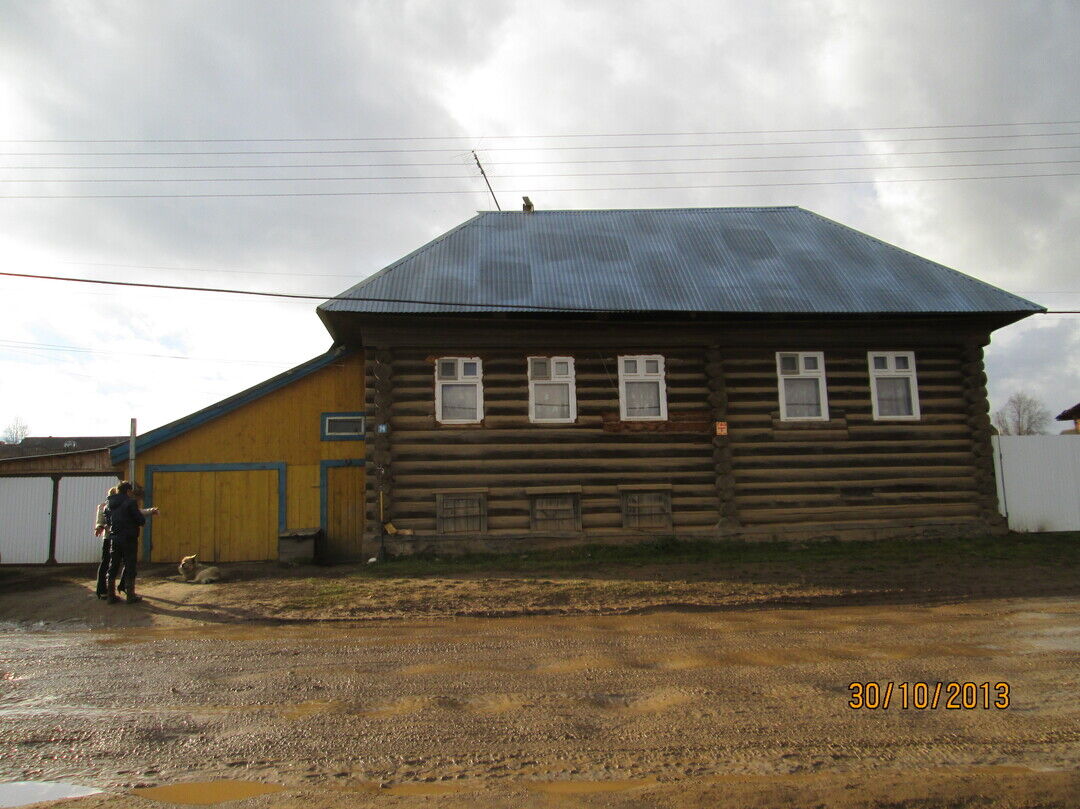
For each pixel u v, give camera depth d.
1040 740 5.62
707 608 10.28
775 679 7.05
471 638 8.81
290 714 6.26
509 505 14.91
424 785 4.93
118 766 5.27
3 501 16.08
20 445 45.88
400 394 14.99
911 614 9.76
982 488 15.86
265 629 9.50
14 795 4.82
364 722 6.05
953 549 14.29
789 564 13.05
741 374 15.66
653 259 17.19
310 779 5.03
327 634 9.15
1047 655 7.76
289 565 14.65
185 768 5.22
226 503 16.06
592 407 15.26
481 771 5.13
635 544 14.85
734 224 19.53
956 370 16.16
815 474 15.50
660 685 6.92
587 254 17.34
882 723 5.96
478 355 15.23
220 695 6.78
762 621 9.49
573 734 5.77
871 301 15.56
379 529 14.59
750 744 5.56
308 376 16.44
